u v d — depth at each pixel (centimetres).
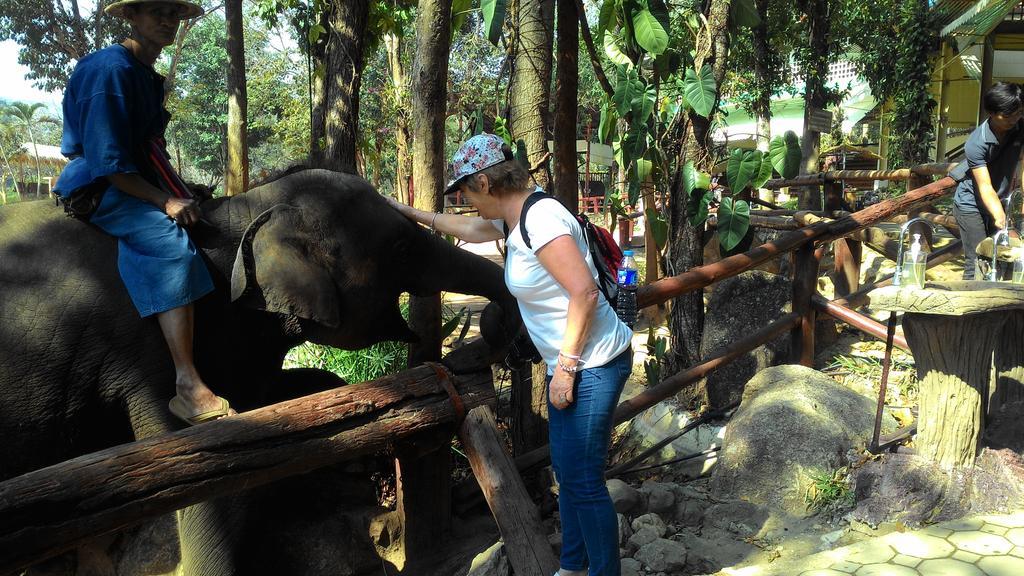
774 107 2223
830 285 717
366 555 340
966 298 314
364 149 884
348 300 329
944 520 331
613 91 455
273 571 321
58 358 304
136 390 313
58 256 310
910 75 1547
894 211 501
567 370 236
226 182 1133
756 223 748
